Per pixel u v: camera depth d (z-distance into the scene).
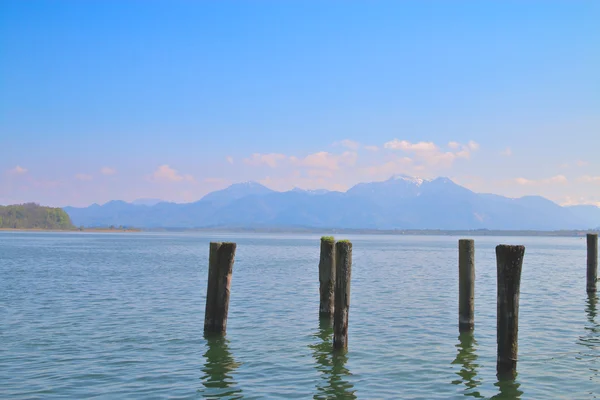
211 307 21.53
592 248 34.12
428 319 26.16
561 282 43.03
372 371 17.48
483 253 100.94
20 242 133.25
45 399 14.74
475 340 21.53
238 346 20.58
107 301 31.52
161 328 23.67
